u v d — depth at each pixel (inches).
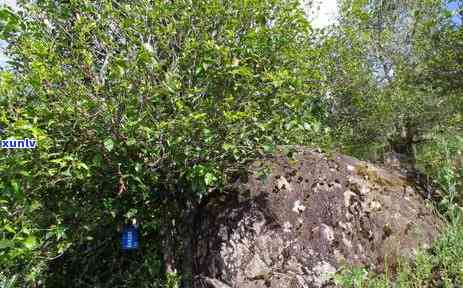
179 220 195.5
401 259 157.5
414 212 175.5
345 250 163.0
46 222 155.1
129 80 135.1
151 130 132.0
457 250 138.8
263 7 159.6
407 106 387.2
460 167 171.3
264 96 160.2
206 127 136.9
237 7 156.5
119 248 207.0
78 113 135.4
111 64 142.3
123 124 138.3
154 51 152.4
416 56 410.0
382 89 417.4
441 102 372.2
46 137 125.2
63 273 201.0
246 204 174.6
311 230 167.5
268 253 165.0
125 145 144.6
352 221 169.0
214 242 174.6
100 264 208.1
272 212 171.0
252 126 153.4
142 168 149.9
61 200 165.2
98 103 134.0
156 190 177.2
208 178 140.8
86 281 205.0
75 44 148.6
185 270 181.9
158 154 146.8
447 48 305.1
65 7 156.1
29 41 141.9
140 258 205.0
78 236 168.7
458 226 151.6
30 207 128.6
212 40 145.6
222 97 152.6
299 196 174.2
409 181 196.4
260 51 162.9
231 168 169.0
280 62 170.1
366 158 416.8
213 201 184.9
